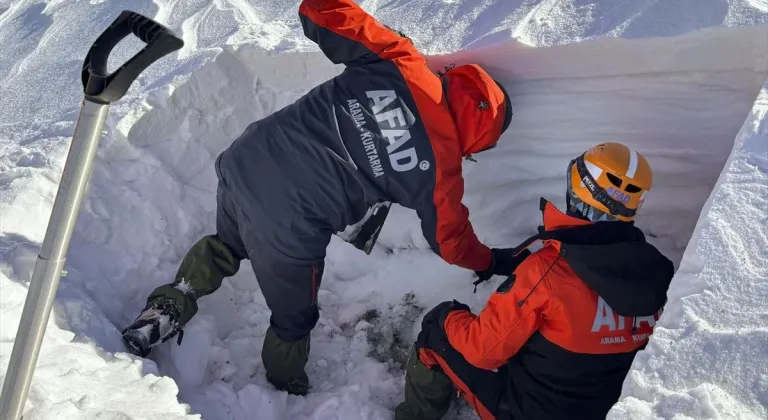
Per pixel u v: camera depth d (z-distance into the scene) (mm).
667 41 2143
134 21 1164
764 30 2033
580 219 1884
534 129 2516
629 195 1824
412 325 2658
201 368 2299
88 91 1171
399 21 2762
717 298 1512
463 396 2398
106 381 1861
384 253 2818
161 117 2697
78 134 1205
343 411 2287
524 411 1958
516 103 2471
